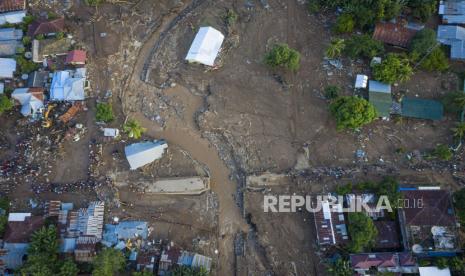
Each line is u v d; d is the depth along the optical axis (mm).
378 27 56688
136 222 50969
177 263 48562
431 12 57094
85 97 57688
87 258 49031
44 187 53531
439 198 48188
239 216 51625
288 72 56719
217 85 56906
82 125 56312
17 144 56156
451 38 55875
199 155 54438
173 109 56688
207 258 48938
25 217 51469
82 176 53938
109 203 52125
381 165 51906
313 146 53312
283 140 53938
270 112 55250
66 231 50500
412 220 47438
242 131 54688
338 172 51844
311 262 48844
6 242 49719
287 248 49594
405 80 54500
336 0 57875
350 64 56219
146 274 46344
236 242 50625
